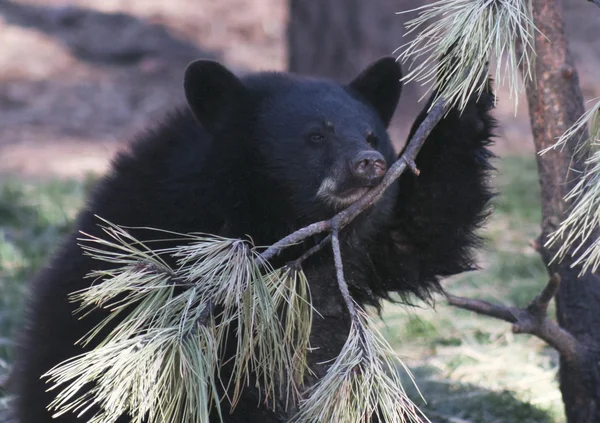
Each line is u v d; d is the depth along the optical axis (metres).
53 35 29.50
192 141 7.69
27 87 26.80
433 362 10.69
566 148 7.40
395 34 21.94
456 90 6.17
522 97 26.67
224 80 7.52
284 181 7.31
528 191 17.89
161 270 5.74
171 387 5.80
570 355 7.52
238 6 32.62
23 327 8.02
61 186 17.80
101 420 5.62
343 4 21.56
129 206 7.57
